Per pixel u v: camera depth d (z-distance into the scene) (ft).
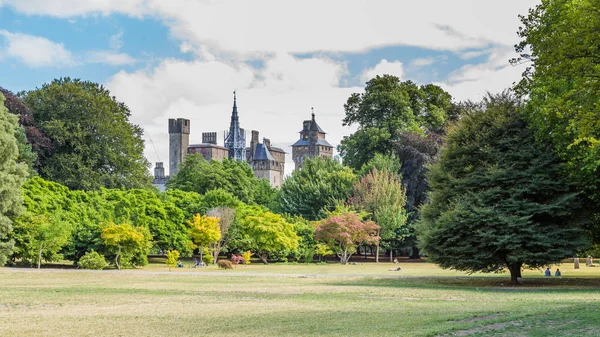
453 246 129.70
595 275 159.12
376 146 319.47
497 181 127.54
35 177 227.40
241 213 256.52
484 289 114.93
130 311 78.79
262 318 70.18
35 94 308.19
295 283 132.46
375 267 221.25
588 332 54.80
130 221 224.74
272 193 386.73
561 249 120.47
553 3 115.34
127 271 178.81
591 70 104.73
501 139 132.05
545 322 61.77
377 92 331.16
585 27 100.83
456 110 291.38
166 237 233.76
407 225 279.90
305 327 62.49
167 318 71.26
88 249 195.72
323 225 252.62
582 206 128.16
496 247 125.29
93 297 98.78
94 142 299.58
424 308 78.18
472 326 60.08
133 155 317.63
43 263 201.67
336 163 322.34
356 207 279.69
